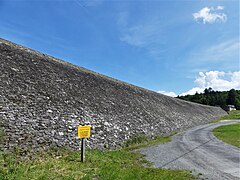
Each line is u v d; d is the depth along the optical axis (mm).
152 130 28359
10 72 18719
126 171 10719
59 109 17688
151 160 14945
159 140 25641
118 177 9641
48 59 28359
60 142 14242
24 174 8375
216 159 15500
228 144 22938
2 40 24266
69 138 15219
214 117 76688
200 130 39312
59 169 9664
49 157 11414
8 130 12273
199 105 80562
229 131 36562
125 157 15273
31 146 12102
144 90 46594
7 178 7805
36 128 13938
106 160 13023
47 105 17156
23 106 15172
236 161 14953
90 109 21344
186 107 60875
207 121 62594
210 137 29172
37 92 18156
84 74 31922
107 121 21328
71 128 16312
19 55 23453
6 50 22562
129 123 24766
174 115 43938
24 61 22797
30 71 21359
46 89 19656
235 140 26062
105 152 15836
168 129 33969
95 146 16766
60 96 19984
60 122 16125
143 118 29625
